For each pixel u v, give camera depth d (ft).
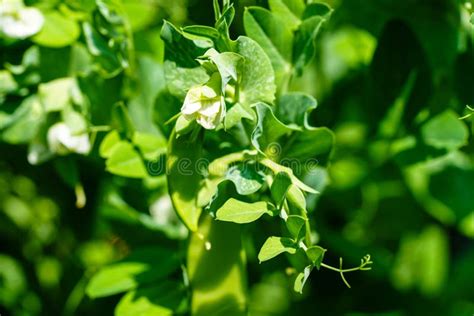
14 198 2.71
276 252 1.87
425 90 2.35
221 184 1.98
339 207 2.66
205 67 1.87
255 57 1.91
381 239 2.78
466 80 2.35
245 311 2.07
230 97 1.92
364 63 2.54
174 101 2.05
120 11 2.20
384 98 2.37
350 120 2.62
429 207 2.63
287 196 1.90
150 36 2.42
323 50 2.57
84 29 2.21
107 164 2.13
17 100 2.29
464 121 2.35
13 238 2.73
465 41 2.33
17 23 2.22
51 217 2.69
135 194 2.36
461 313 2.80
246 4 2.24
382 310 2.64
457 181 2.56
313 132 2.03
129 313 2.12
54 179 2.64
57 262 2.71
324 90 2.56
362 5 2.42
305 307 2.62
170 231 2.34
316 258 1.86
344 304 2.62
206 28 1.90
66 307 2.63
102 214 2.39
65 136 2.22
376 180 2.66
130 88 2.26
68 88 2.25
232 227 2.04
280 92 2.06
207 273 2.04
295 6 2.07
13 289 2.68
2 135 2.28
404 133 2.40
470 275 2.89
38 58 2.28
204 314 2.06
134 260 2.25
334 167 2.62
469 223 2.62
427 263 2.84
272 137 1.97
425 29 2.34
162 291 2.18
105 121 2.25
